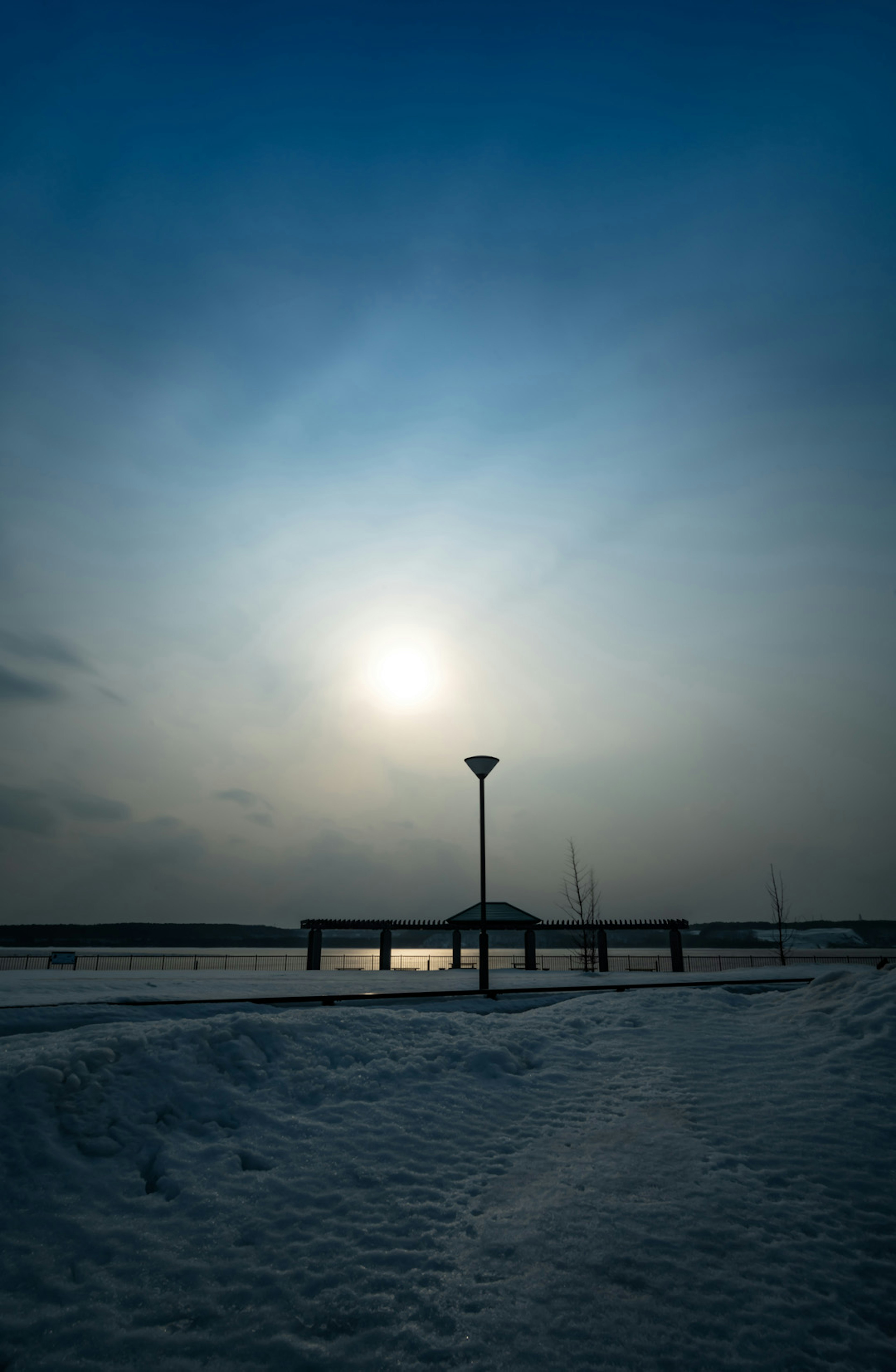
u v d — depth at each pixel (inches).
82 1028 382.9
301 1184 249.8
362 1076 343.0
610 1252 208.4
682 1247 210.8
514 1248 212.1
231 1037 346.6
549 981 1094.4
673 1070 373.7
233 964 2881.4
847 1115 304.7
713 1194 240.8
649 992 578.9
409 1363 167.6
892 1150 273.4
